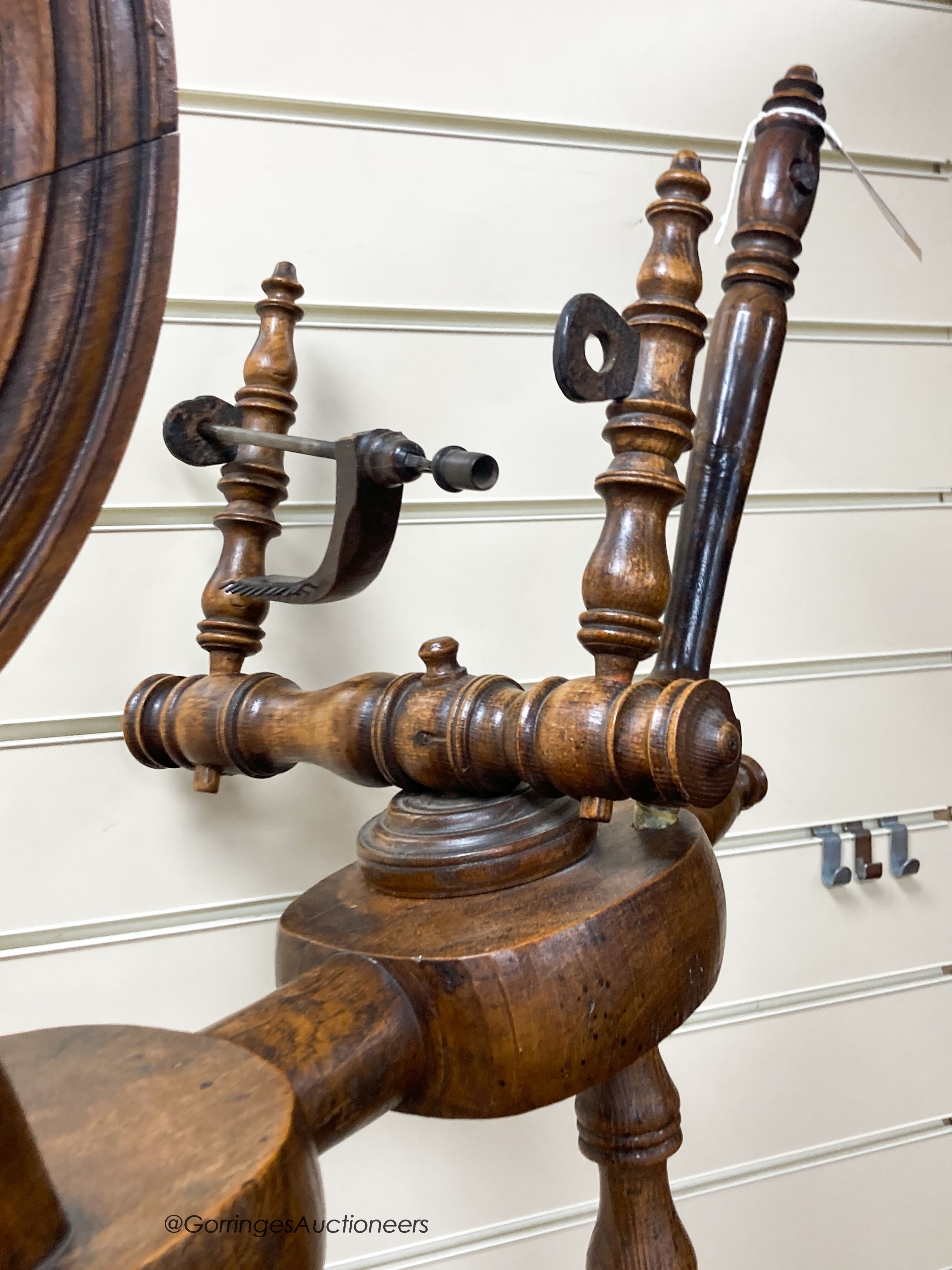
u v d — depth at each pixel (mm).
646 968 333
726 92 674
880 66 715
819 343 713
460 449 350
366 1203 651
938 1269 786
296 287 524
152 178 191
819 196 708
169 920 599
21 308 171
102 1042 258
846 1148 765
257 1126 219
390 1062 308
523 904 343
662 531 350
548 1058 313
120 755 583
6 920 566
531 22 629
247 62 578
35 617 176
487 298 632
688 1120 726
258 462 494
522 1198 679
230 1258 191
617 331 327
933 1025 780
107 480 185
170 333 580
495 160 630
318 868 623
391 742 382
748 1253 741
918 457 740
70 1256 179
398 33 604
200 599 589
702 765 310
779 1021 741
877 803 750
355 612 624
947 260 741
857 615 736
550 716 330
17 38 173
